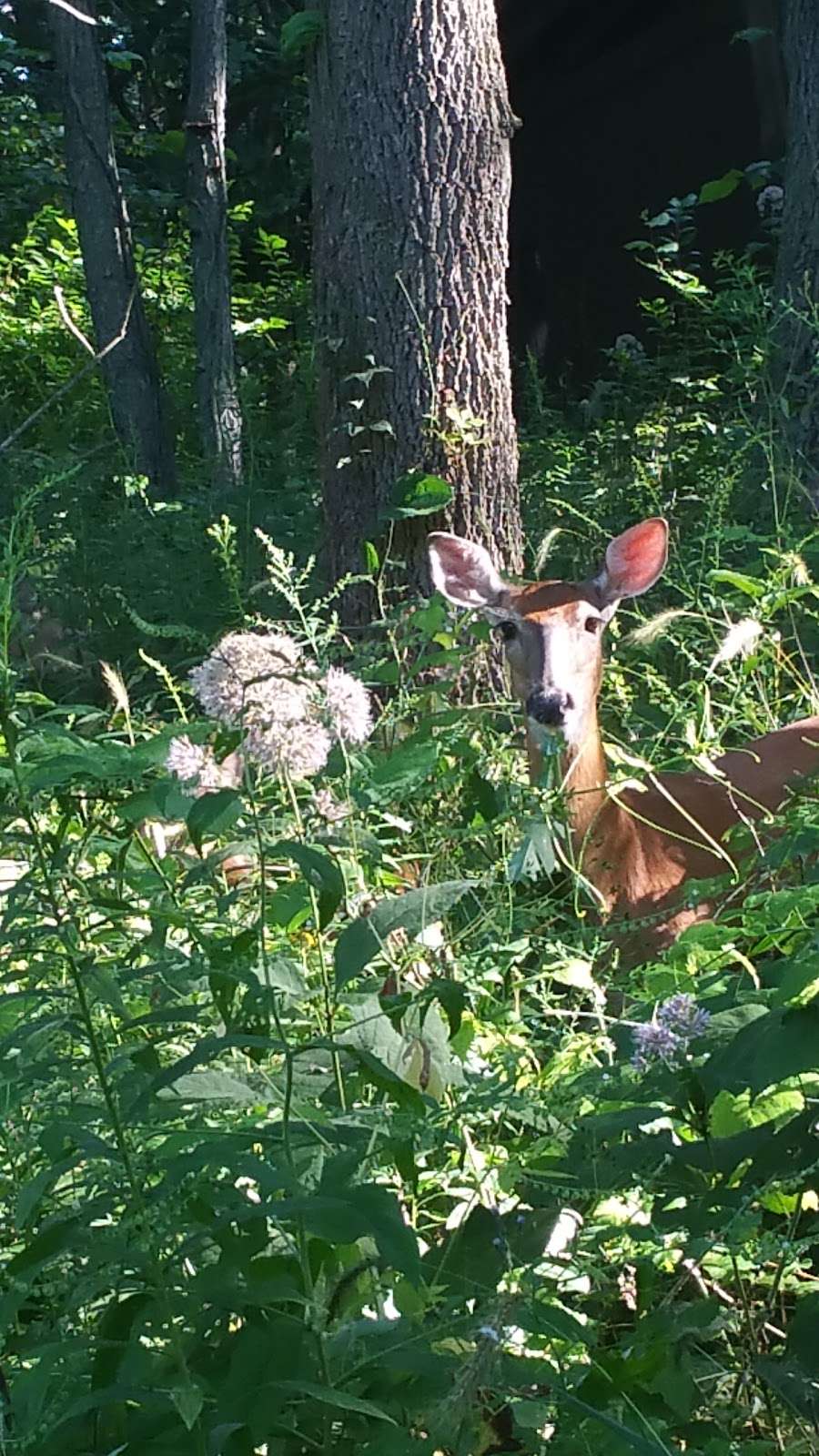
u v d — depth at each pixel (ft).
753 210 55.47
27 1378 6.76
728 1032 8.57
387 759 11.89
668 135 57.52
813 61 31.76
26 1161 8.21
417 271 21.52
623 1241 8.51
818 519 23.03
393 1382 7.06
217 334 39.40
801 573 16.55
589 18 57.93
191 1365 7.00
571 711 17.22
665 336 38.91
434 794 12.36
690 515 25.95
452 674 19.17
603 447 32.04
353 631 21.45
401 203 21.44
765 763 17.98
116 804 9.48
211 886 9.61
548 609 18.45
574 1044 10.27
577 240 60.59
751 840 14.79
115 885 9.71
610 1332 8.68
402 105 21.34
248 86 64.03
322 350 21.97
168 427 37.83
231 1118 8.49
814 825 12.29
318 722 8.71
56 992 7.22
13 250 62.23
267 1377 6.73
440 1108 8.42
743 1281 8.58
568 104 60.23
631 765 15.16
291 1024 8.79
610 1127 8.20
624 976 12.60
